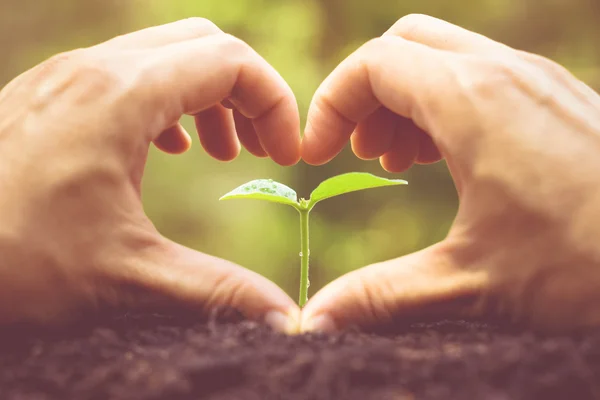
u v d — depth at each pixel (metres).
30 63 2.01
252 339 0.35
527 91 0.37
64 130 0.38
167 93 0.40
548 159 0.36
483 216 0.36
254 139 0.50
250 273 0.38
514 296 0.36
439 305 0.37
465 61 0.39
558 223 0.35
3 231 0.36
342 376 0.30
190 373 0.31
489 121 0.37
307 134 0.46
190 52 0.41
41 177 0.37
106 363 0.33
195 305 0.37
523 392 0.30
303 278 0.42
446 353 0.33
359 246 1.79
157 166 1.81
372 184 0.41
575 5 1.89
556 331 0.35
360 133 0.48
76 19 2.03
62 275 0.37
